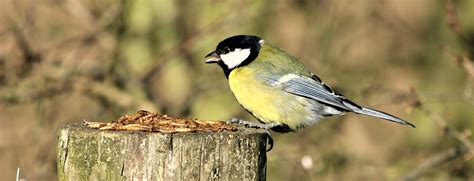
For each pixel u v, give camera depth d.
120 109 12.87
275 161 13.12
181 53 12.98
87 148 5.23
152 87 13.57
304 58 13.86
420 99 10.88
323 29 14.07
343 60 14.23
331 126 13.81
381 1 14.77
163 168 5.11
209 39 13.50
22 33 12.13
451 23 11.65
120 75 12.87
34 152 12.68
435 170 12.59
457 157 12.07
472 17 14.52
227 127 5.73
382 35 15.30
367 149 14.34
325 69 13.52
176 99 13.48
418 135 14.67
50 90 12.31
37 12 12.61
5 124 13.21
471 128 14.21
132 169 5.12
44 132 12.56
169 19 13.57
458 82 14.95
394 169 12.91
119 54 13.12
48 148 12.56
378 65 15.03
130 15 13.30
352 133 14.95
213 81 13.59
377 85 13.37
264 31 14.33
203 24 13.67
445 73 15.04
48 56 12.91
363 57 15.26
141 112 6.33
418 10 15.46
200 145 5.16
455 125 14.34
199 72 13.85
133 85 12.88
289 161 12.72
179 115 13.07
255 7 13.34
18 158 12.61
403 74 15.23
